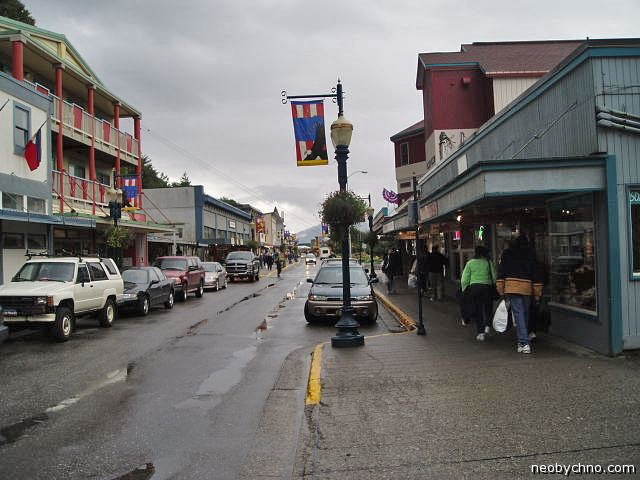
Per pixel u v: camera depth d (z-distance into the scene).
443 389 6.52
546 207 9.95
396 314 15.66
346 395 6.50
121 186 28.91
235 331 13.50
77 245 24.28
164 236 40.81
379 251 52.47
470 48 26.34
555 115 9.63
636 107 8.13
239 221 69.69
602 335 8.00
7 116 17.47
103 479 4.55
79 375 8.71
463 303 10.19
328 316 14.44
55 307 12.03
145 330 13.97
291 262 97.50
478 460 4.44
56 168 25.58
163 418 6.24
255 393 7.29
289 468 4.67
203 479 4.49
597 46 8.18
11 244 18.02
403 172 35.84
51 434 5.76
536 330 9.95
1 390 7.76
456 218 14.36
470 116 23.70
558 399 5.87
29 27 24.84
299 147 10.99
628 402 5.66
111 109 31.33
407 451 4.72
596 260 8.13
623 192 7.92
